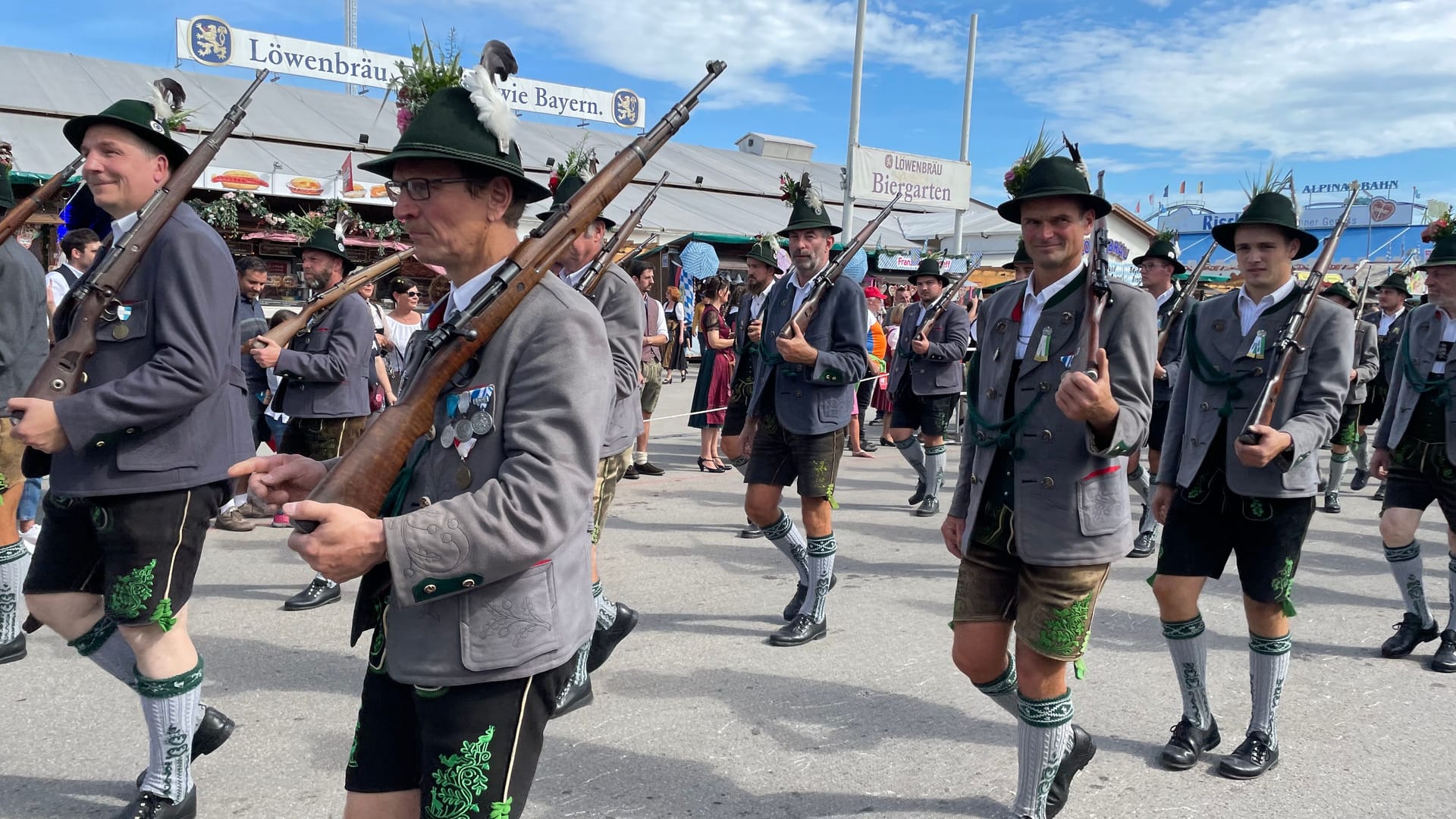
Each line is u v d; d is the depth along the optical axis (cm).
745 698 378
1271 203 337
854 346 432
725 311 1330
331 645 429
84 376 252
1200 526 333
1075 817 297
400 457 165
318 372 506
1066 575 258
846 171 1477
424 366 167
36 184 1287
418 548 154
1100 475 258
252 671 396
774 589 529
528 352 164
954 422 1267
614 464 387
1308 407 324
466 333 163
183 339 249
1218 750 343
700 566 573
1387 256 3128
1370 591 548
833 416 436
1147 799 308
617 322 390
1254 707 331
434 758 169
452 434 166
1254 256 339
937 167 1583
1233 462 324
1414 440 439
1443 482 433
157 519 259
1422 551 644
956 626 279
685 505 742
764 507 455
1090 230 267
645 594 516
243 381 288
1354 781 321
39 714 352
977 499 274
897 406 743
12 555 397
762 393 451
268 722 350
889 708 371
